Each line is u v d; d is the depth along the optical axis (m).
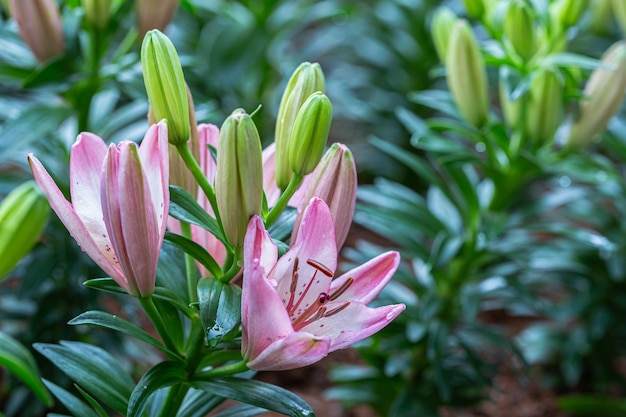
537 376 1.85
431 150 1.42
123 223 0.97
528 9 1.31
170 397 1.09
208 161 1.08
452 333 1.48
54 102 1.48
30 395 1.44
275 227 1.04
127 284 1.01
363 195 1.44
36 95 1.49
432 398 1.53
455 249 1.37
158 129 0.98
